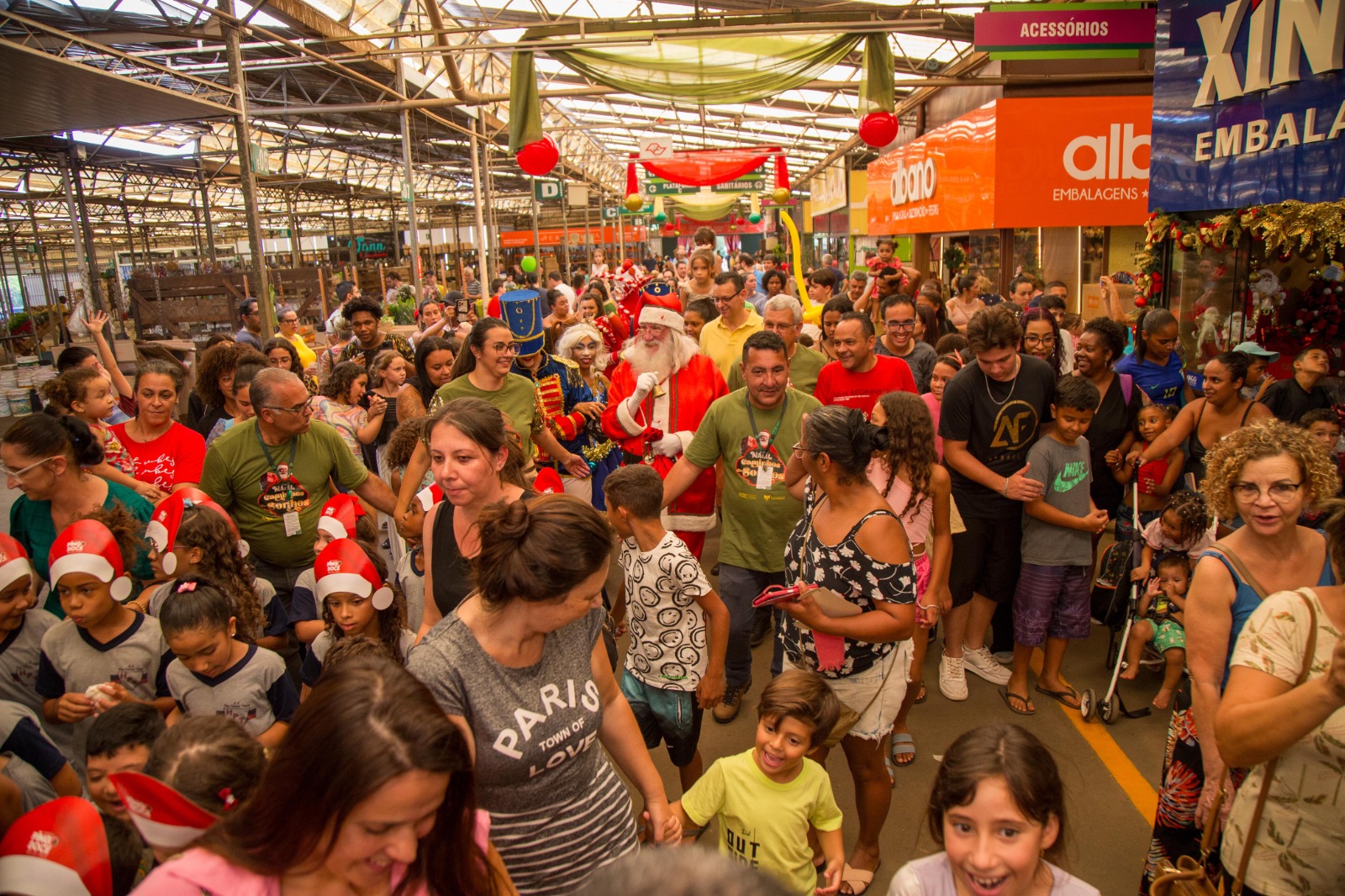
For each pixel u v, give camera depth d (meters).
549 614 1.97
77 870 1.68
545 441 5.10
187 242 44.88
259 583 4.09
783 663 3.47
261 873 1.31
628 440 5.36
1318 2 5.54
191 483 4.83
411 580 3.91
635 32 9.09
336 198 36.84
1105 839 3.54
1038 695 4.72
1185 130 7.13
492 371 4.62
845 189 27.19
